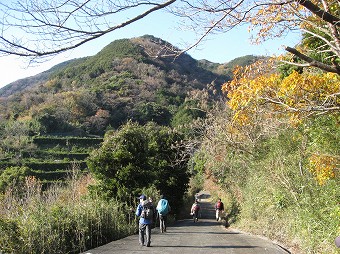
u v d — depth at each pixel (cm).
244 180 2250
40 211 1160
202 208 4084
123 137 2139
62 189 2088
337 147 1020
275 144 1608
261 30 879
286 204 1457
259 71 870
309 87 712
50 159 5603
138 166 2127
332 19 490
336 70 502
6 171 3397
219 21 508
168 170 2897
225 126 2019
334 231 950
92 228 1386
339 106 651
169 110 7275
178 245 1255
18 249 983
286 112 764
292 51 504
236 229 1959
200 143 2228
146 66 9119
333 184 1045
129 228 1719
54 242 1109
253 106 799
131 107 7912
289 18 757
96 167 2050
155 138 2917
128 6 425
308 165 1241
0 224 979
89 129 7512
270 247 1202
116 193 1991
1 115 7706
